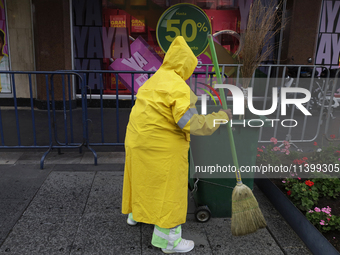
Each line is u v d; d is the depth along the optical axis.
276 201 2.94
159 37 6.97
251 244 2.45
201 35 6.95
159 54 7.07
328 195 3.00
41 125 5.59
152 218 2.22
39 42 6.41
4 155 4.14
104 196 3.10
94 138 4.95
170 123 2.05
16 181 3.34
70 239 2.44
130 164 2.27
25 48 6.68
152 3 6.78
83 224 2.63
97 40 6.88
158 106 2.00
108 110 6.89
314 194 2.80
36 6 6.24
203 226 2.66
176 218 2.22
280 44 6.87
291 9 6.60
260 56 2.74
